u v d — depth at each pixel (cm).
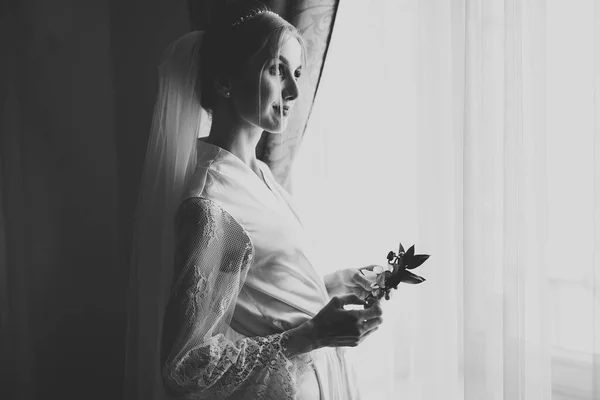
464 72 137
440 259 150
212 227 109
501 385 138
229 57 120
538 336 131
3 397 190
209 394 106
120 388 205
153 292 134
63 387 198
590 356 130
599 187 122
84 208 198
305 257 123
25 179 190
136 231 135
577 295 131
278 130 122
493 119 134
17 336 190
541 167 129
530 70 129
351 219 170
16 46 187
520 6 127
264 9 125
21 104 188
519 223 128
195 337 106
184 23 186
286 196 136
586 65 127
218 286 110
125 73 197
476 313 136
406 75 162
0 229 188
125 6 196
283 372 107
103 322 202
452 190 150
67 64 193
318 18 152
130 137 199
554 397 135
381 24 164
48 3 190
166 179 129
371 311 110
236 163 122
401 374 167
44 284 193
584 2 126
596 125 122
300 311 120
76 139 195
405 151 162
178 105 127
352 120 169
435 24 149
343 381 130
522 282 129
